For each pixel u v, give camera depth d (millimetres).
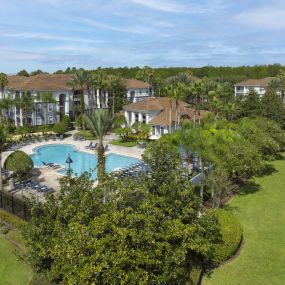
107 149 47000
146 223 13266
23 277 17406
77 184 15297
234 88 103375
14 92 68688
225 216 19766
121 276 12203
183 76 86000
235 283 16844
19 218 22750
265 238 21359
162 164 16984
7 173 33969
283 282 16875
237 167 26953
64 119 60125
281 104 53594
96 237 12852
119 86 78000
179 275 14891
